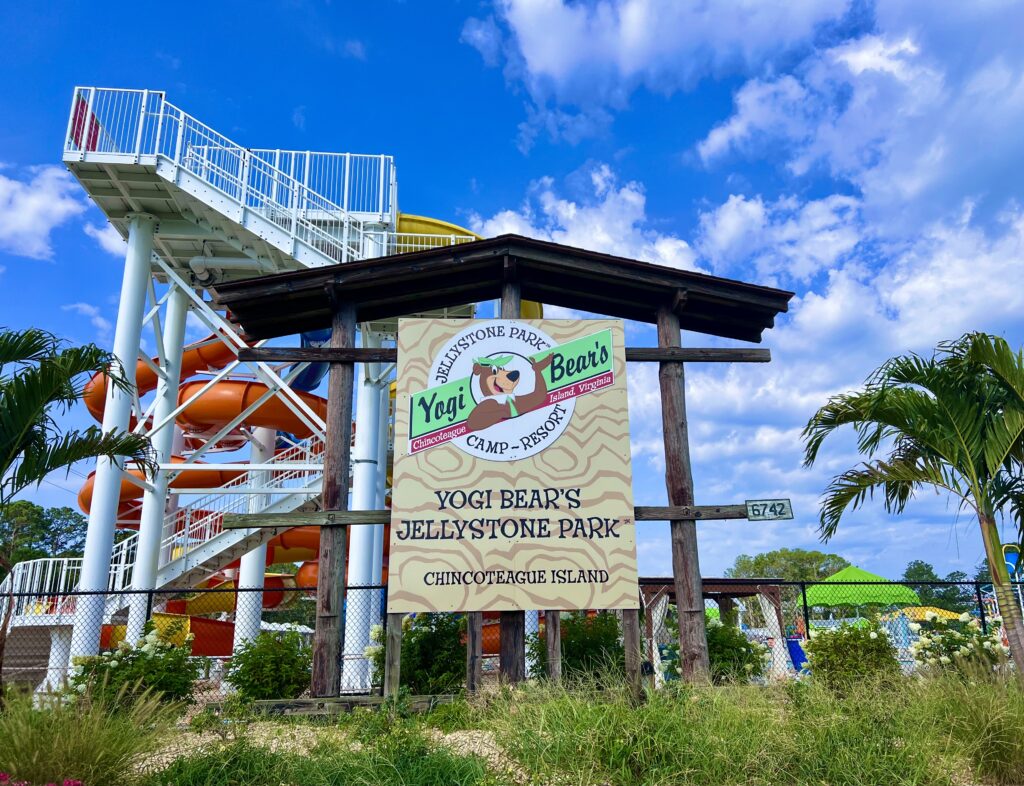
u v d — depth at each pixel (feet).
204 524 66.69
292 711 31.01
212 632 66.08
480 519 32.73
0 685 27.99
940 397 34.50
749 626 63.21
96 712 21.34
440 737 25.85
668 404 35.99
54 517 233.96
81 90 56.13
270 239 56.13
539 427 34.04
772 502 33.99
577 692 26.12
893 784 19.89
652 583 38.55
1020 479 34.94
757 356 36.99
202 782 20.31
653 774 19.89
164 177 54.85
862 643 36.14
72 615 52.80
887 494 37.93
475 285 37.81
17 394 31.55
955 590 80.28
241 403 70.90
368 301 37.68
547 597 31.99
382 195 61.46
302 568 99.19
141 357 61.72
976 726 23.15
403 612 31.63
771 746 21.18
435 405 34.04
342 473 34.22
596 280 37.37
